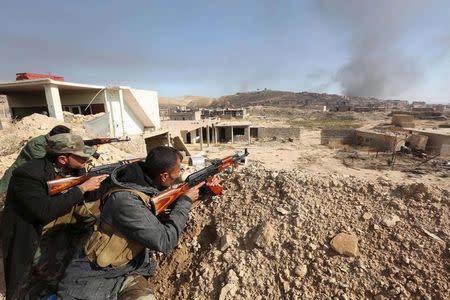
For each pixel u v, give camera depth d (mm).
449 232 2828
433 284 2434
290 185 3725
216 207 3838
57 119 12562
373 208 3289
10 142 9000
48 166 2816
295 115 104500
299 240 3055
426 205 3176
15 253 2691
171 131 23656
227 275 2877
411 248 2754
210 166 3059
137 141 17750
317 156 33750
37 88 14977
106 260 2055
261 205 3629
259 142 45000
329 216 3260
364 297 2494
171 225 2203
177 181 4316
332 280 2643
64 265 3203
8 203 2748
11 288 2736
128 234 1991
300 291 2650
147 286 2383
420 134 37031
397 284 2486
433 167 28469
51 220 2881
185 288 2975
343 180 3783
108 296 2162
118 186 2088
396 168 28156
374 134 39781
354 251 2814
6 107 22125
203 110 76812
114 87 16484
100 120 14367
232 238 3293
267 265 2926
